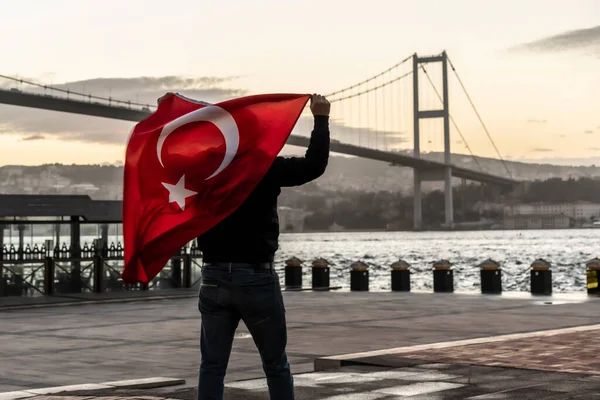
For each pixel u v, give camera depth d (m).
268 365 4.64
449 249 145.38
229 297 4.54
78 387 7.43
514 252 120.12
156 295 20.61
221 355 4.65
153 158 4.57
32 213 19.75
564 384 7.11
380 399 6.55
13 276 19.67
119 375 9.12
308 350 10.83
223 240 4.53
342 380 7.46
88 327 14.15
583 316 15.06
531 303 18.34
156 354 10.82
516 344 9.75
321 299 20.08
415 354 8.94
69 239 20.70
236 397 6.83
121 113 87.38
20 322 15.02
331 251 151.88
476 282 50.56
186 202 4.52
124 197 4.65
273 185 4.53
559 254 108.62
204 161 4.50
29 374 9.20
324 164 4.51
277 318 4.60
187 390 7.28
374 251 144.50
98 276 20.88
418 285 47.12
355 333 12.67
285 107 4.54
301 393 6.83
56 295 20.08
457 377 7.52
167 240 4.57
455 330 12.93
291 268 24.84
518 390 6.85
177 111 4.72
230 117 4.53
